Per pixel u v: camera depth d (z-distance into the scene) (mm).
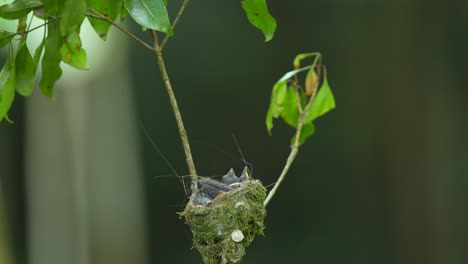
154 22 4227
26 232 16766
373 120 17594
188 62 18172
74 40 4707
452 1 16625
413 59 16969
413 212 16938
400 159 17094
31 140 16016
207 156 18000
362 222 17953
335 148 18156
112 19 4828
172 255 18219
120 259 16828
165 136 18031
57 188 15883
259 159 18234
